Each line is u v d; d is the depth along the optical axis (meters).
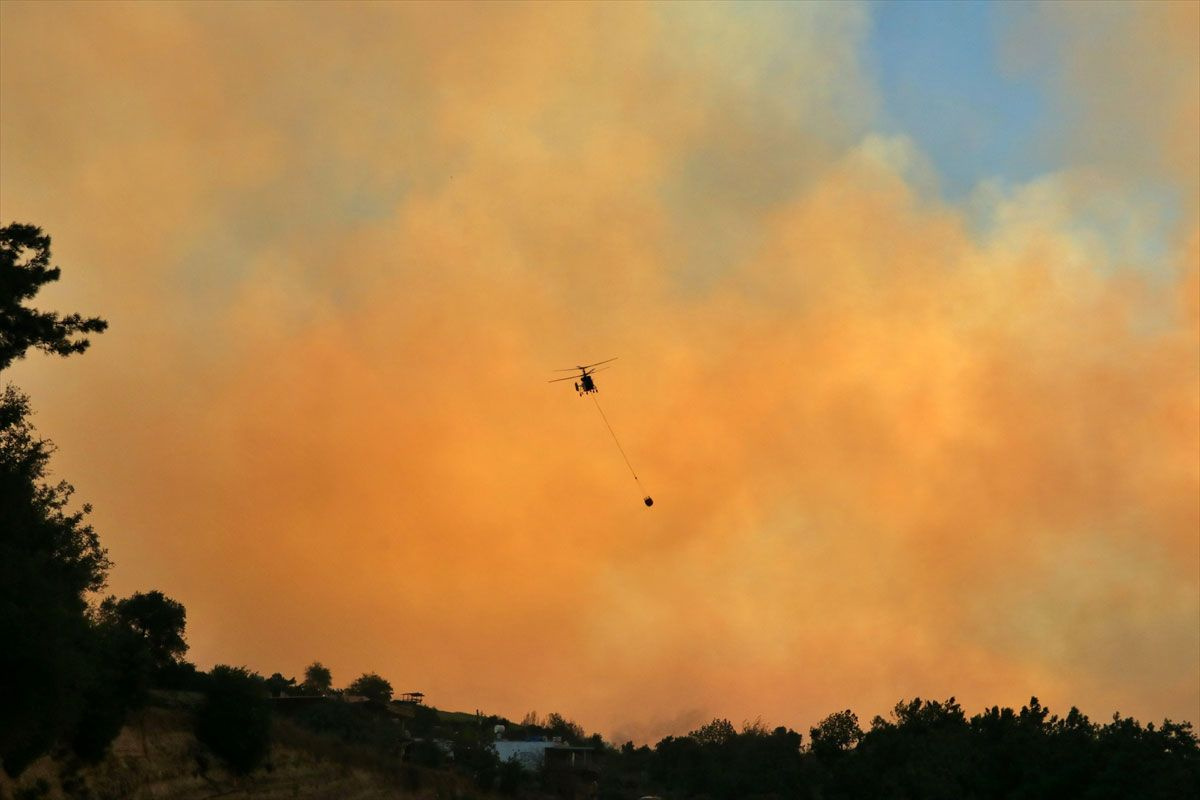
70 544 46.75
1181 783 51.81
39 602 39.47
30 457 43.72
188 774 57.47
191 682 66.62
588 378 69.56
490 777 103.25
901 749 82.38
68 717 42.41
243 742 62.12
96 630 49.12
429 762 100.44
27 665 37.91
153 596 66.62
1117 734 58.00
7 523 43.41
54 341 40.25
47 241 40.16
